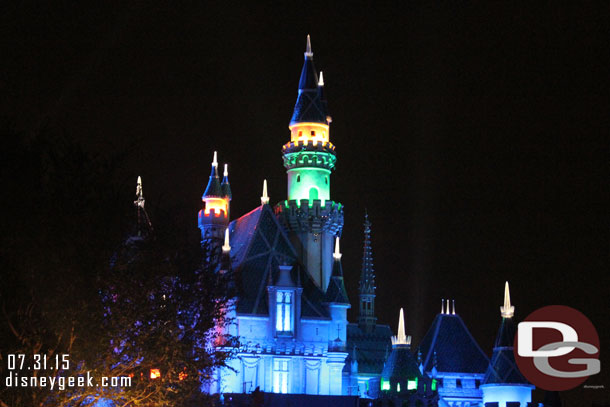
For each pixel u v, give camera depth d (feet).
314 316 568.41
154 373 310.86
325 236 629.92
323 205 631.56
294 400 530.27
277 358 554.46
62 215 271.49
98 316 280.72
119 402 292.40
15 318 259.19
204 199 630.33
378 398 591.37
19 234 263.29
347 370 645.92
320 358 561.43
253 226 600.39
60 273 268.62
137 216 303.07
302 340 562.66
